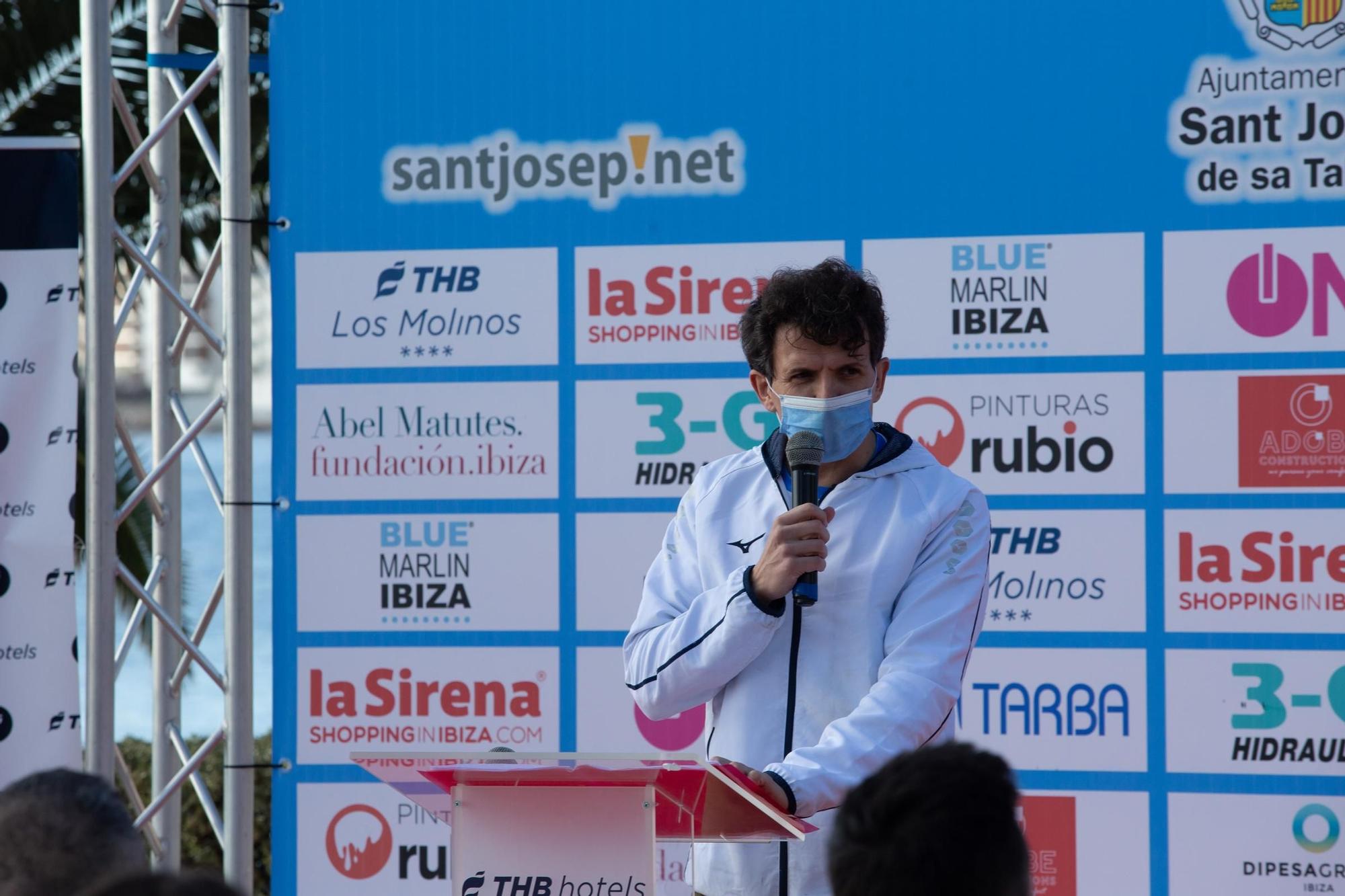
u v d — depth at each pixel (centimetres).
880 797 393
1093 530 1050
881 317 691
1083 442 1051
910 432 1070
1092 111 1054
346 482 1120
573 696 1102
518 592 1109
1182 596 1038
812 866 671
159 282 1102
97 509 1074
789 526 640
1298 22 1030
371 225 1123
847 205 1081
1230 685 1032
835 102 1083
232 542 1087
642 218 1102
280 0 1128
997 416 1061
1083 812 1045
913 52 1075
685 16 1098
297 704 1117
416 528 1115
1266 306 1033
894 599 684
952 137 1070
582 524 1104
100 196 1078
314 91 1127
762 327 693
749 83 1092
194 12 1548
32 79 1664
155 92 1182
